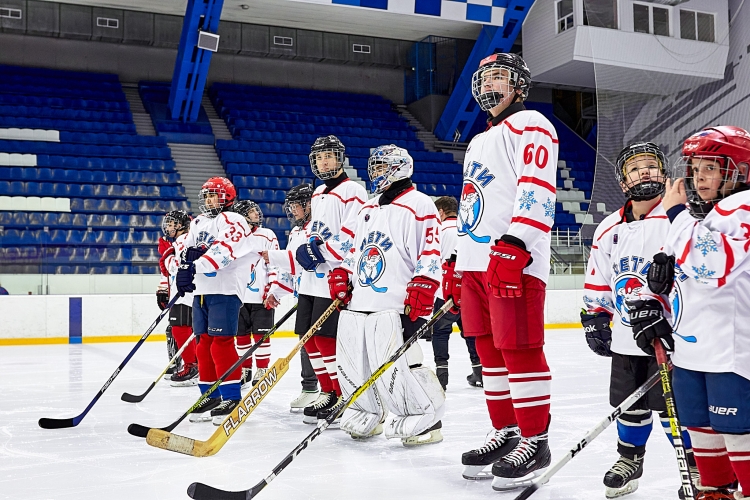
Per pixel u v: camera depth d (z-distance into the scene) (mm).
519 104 2781
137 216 12227
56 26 15508
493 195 2703
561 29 14562
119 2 15406
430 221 3377
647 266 2500
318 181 14672
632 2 9086
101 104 15062
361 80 18406
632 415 2529
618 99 9383
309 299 4039
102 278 9617
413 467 2965
